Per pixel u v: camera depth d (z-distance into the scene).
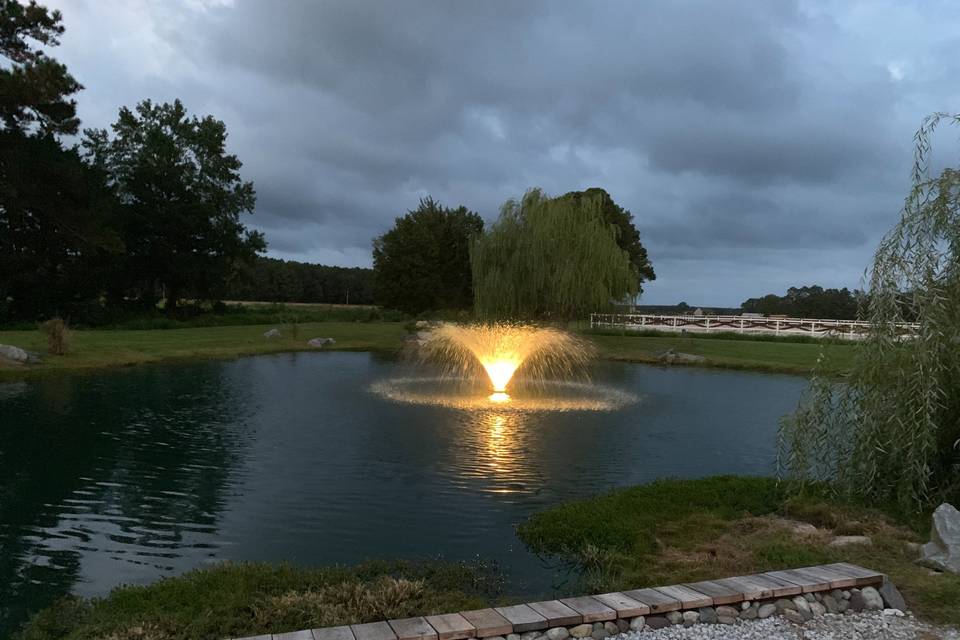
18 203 33.09
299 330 42.53
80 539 6.88
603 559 6.13
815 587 4.79
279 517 7.65
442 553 6.55
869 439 7.14
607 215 57.12
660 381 22.73
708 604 4.55
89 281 43.53
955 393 7.20
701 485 8.57
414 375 22.41
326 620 4.61
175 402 15.97
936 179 7.29
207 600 4.92
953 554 5.33
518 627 4.14
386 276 46.84
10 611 5.20
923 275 7.16
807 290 69.44
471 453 11.02
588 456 11.01
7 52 30.53
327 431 12.69
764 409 16.66
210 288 52.47
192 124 53.03
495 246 31.17
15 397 16.09
